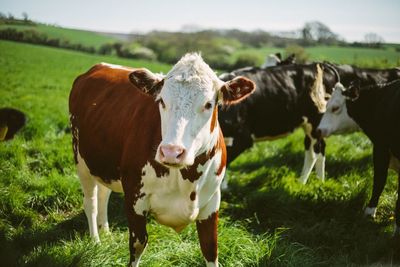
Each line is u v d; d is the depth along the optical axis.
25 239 4.60
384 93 6.04
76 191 5.85
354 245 4.93
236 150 6.48
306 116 7.23
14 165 6.71
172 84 3.12
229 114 6.31
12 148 7.19
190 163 3.00
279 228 5.05
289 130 7.16
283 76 7.00
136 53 32.06
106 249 4.20
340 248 4.89
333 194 6.11
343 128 7.19
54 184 5.95
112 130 4.01
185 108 3.04
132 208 3.70
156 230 4.85
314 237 5.07
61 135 8.75
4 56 29.47
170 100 3.08
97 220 4.99
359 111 6.36
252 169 7.67
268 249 4.44
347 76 7.82
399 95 5.56
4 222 5.08
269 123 6.87
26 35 36.19
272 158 8.10
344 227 5.47
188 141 3.00
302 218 5.61
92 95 4.66
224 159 3.76
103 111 4.28
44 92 16.94
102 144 4.13
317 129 7.07
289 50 27.66
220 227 4.85
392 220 5.65
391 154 5.93
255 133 6.86
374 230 5.34
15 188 5.69
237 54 27.17
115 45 34.81
